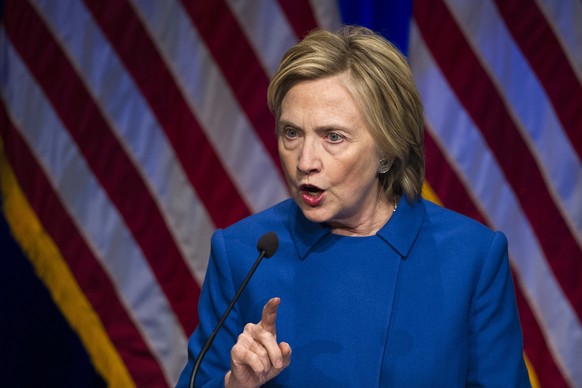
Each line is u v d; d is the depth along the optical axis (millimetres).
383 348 4777
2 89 10836
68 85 10852
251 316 5027
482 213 11062
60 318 11438
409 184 5141
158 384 11188
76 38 10836
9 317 11312
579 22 11047
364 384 4727
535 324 11305
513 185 11117
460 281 4914
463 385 4852
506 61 11062
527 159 11117
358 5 10547
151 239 11094
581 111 11086
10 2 10797
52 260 10914
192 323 11203
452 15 10992
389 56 4727
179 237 11102
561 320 11289
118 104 10930
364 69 4621
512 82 11070
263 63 10977
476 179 11062
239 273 5145
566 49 11047
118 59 10898
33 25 10797
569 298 11273
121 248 11047
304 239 5156
